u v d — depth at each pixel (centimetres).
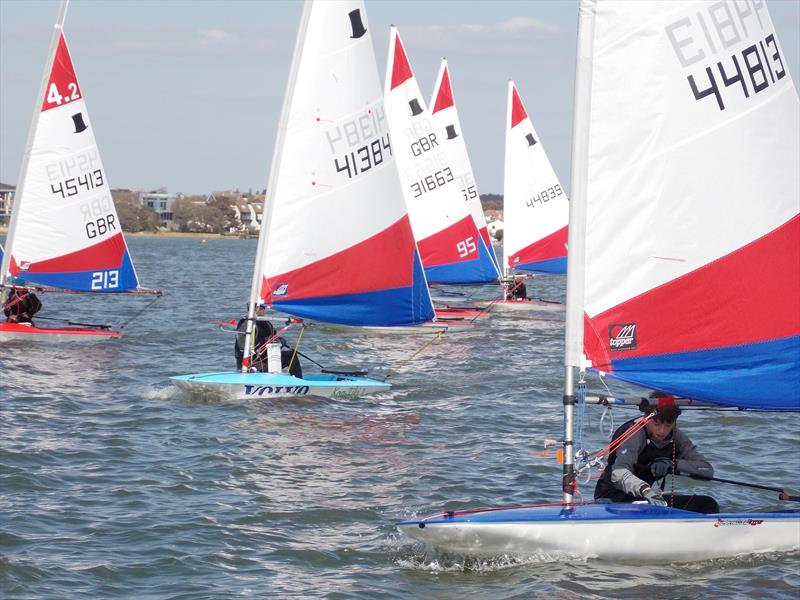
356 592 1487
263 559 1628
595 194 1552
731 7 1562
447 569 1584
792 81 1596
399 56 5716
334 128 3112
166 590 1489
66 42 4322
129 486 2034
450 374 3688
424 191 5819
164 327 5169
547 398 3200
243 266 14512
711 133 1560
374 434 2583
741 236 1570
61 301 6962
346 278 3144
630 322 1565
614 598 1457
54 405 2878
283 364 3150
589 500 1980
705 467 1653
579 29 1545
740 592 1480
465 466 2259
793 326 1579
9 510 1852
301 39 3086
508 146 6706
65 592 1473
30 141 4303
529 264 6719
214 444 2417
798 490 2081
